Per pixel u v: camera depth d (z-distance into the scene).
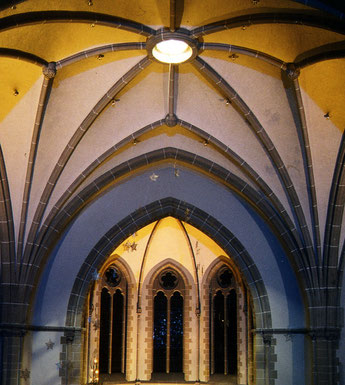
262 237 21.92
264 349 21.38
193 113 19.61
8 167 19.45
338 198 19.97
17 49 16.11
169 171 22.36
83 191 20.95
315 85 17.66
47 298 21.08
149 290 27.33
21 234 20.11
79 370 21.05
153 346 27.19
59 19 15.29
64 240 21.52
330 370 20.14
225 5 15.38
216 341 27.05
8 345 19.89
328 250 20.48
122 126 19.78
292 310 21.38
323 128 18.86
